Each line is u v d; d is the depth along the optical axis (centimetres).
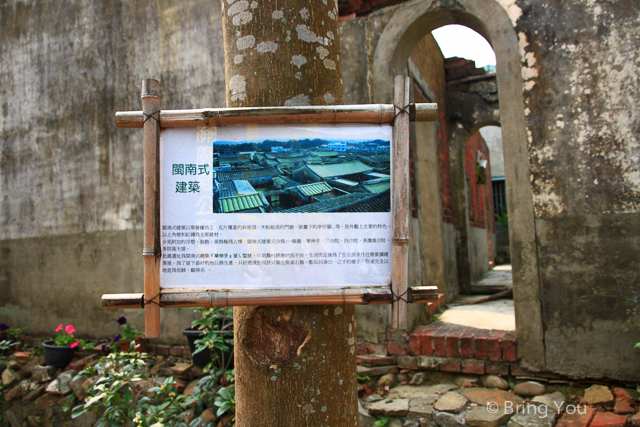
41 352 457
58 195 486
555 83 306
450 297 543
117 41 466
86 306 462
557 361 296
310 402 150
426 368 331
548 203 304
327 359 153
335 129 152
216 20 424
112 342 419
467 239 636
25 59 516
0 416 414
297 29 159
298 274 150
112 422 300
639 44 286
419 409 288
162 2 448
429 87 549
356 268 151
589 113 296
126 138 452
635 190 283
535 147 310
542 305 303
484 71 652
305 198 151
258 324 155
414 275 380
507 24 323
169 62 441
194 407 316
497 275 832
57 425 382
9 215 517
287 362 150
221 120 148
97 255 460
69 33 490
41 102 502
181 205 150
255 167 152
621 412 262
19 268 505
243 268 150
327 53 165
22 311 499
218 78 419
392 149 151
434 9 351
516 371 308
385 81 367
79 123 478
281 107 147
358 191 152
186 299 146
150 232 146
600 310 288
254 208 151
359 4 385
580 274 294
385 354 345
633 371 277
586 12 300
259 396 152
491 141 1345
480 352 317
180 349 406
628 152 286
